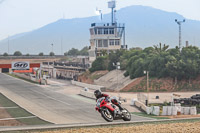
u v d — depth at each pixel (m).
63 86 174.50
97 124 27.83
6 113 86.94
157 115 83.62
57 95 134.38
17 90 154.38
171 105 91.81
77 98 124.50
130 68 168.12
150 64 152.75
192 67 141.88
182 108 87.81
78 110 92.94
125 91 144.88
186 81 143.12
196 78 144.50
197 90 138.75
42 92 145.75
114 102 25.73
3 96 130.25
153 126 25.03
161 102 108.31
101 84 174.88
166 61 148.25
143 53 169.88
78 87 168.12
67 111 91.06
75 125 27.12
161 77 148.00
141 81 149.50
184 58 147.62
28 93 141.62
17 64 185.38
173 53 154.00
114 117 25.00
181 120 34.94
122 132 21.97
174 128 23.31
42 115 83.25
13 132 24.05
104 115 24.84
